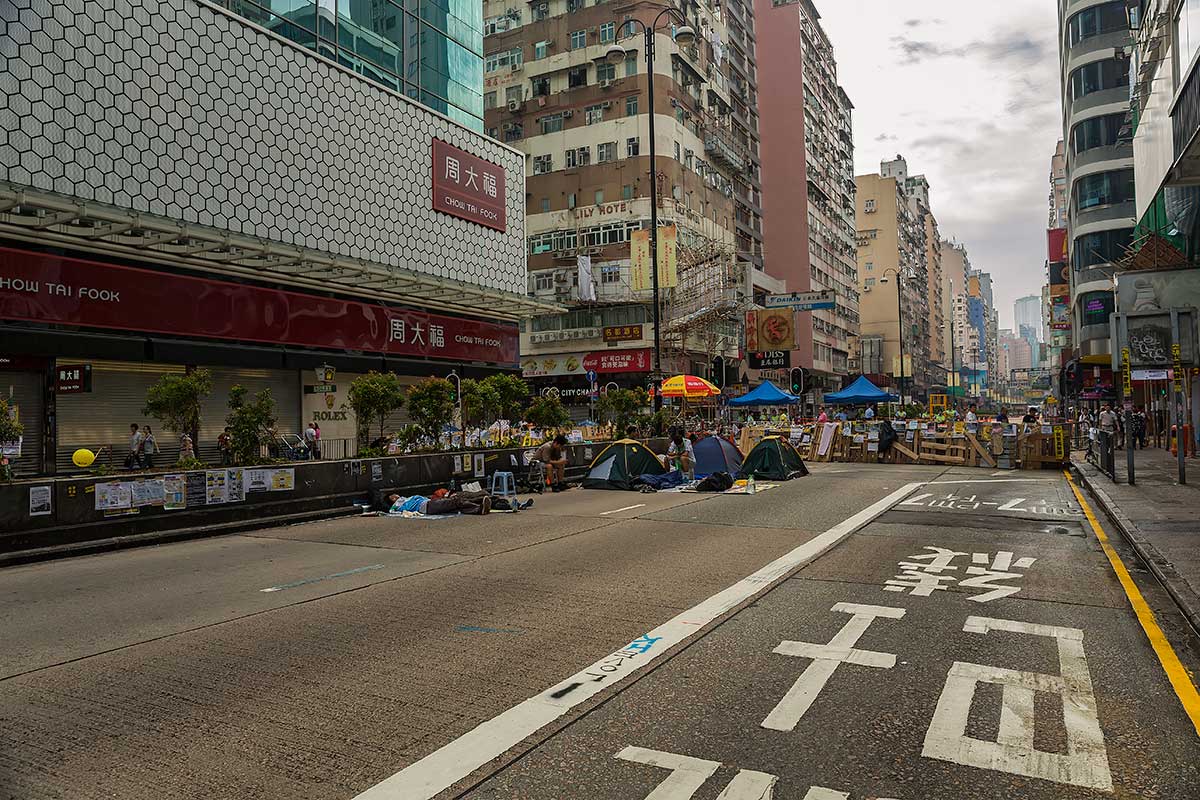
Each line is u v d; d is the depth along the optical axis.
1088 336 43.75
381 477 14.44
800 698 4.33
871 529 10.69
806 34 72.62
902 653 5.13
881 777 3.39
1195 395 22.78
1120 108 43.31
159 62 18.03
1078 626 5.75
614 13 48.16
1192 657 5.01
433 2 27.38
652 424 24.27
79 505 9.96
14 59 15.49
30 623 6.36
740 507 13.43
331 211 22.25
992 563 8.23
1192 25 13.74
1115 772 3.43
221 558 9.44
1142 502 12.30
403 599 6.88
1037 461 22.19
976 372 169.88
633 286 34.97
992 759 3.56
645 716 4.09
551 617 6.15
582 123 48.72
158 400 12.41
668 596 6.82
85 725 4.10
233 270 19.73
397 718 4.12
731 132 58.66
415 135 25.39
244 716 4.18
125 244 17.06
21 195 13.54
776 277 70.31
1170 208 21.34
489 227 28.69
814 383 71.94
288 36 21.81
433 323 26.52
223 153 19.36
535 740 3.81
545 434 20.42
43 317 16.09
